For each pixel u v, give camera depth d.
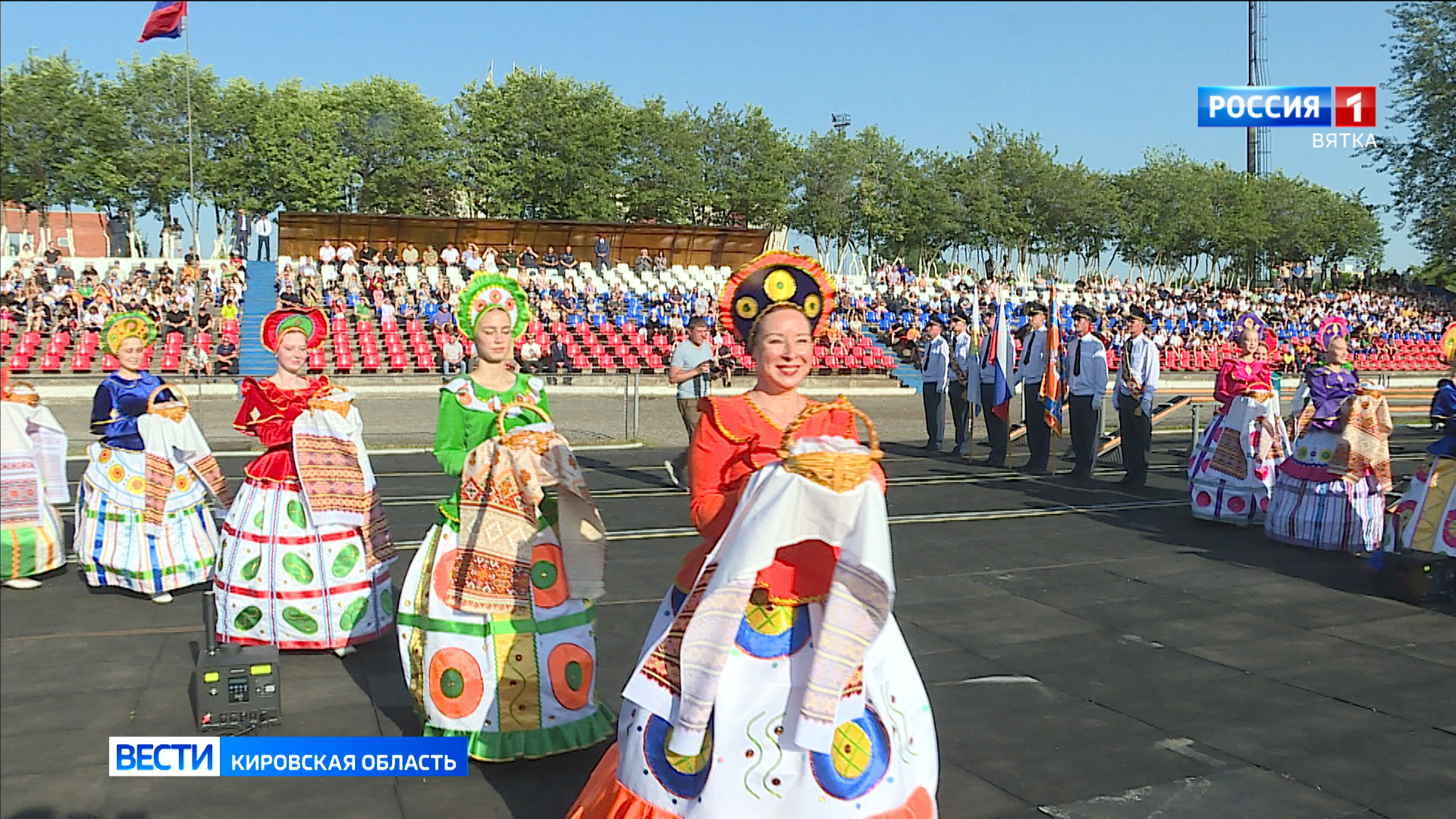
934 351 16.45
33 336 25.61
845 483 3.09
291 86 45.09
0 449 5.65
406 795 4.27
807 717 3.08
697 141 50.66
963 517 10.65
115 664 5.16
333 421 5.92
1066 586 7.95
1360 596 7.75
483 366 4.62
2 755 3.42
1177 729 5.22
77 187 38.94
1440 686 5.89
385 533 6.25
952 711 5.42
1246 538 9.77
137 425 6.77
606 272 37.12
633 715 3.39
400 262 36.53
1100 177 59.62
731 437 3.37
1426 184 38.59
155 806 4.04
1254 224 59.59
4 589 3.18
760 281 3.40
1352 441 9.02
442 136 45.47
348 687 5.48
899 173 55.78
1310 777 4.70
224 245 43.25
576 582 4.51
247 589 5.90
